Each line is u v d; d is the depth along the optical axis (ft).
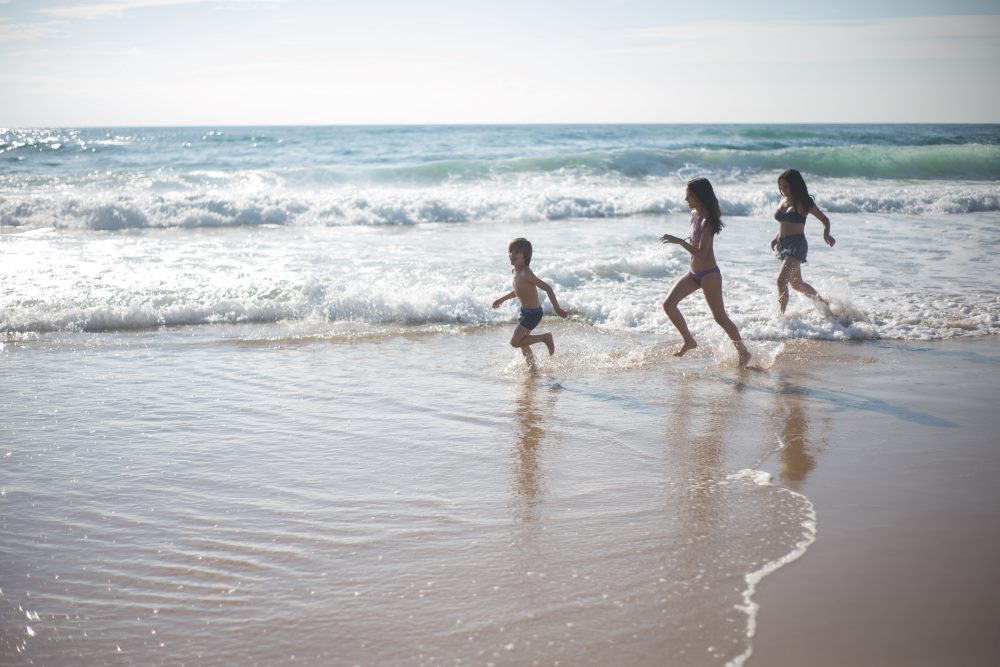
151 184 71.20
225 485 14.49
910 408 19.21
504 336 27.32
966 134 227.61
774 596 10.37
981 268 38.11
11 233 47.85
